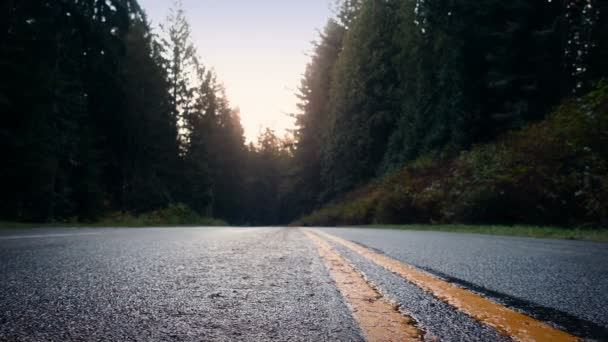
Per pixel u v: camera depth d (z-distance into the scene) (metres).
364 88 37.91
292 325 1.41
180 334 1.32
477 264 3.13
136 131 36.44
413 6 28.02
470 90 21.08
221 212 81.00
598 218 10.22
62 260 3.22
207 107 54.47
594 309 1.64
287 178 65.81
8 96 18.56
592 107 11.52
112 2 26.86
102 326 1.40
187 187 46.06
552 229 9.70
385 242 5.76
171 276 2.48
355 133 38.88
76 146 24.64
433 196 17.03
